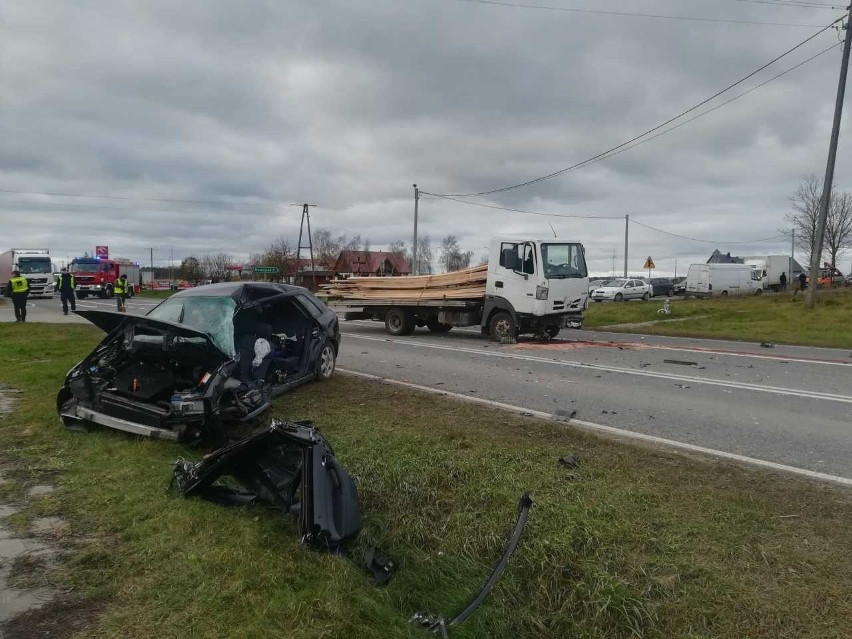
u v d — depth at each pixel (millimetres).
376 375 9555
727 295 41750
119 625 2621
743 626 2760
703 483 4395
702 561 3238
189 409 5133
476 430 5727
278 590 2896
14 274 18547
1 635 2535
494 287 14047
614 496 4023
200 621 2646
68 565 3146
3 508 3871
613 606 2914
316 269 69625
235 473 3951
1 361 9938
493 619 2977
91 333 14844
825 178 22000
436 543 3613
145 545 3340
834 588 2988
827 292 32469
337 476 3570
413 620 2918
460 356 11906
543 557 3260
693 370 10141
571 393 8195
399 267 69750
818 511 3916
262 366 7156
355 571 3162
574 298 14008
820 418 6781
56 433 5570
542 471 4496
